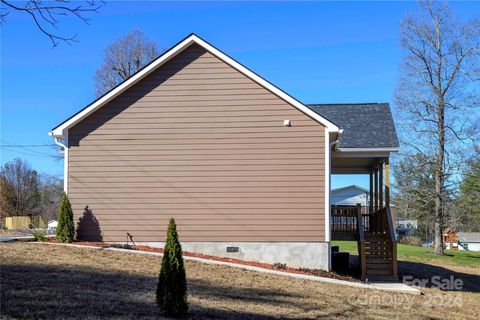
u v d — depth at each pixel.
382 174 20.78
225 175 17.03
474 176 37.44
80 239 17.06
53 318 7.94
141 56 45.53
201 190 17.03
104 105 17.39
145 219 17.05
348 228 19.30
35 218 49.31
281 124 17.02
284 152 16.95
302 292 12.91
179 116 17.28
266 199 16.89
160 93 17.41
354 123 20.14
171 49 17.19
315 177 16.83
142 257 14.99
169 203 17.06
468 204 36.84
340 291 13.85
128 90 17.42
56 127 17.23
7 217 50.34
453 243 73.00
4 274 10.95
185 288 8.98
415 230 67.56
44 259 13.48
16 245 15.86
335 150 17.89
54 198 61.78
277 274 15.07
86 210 17.14
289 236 16.77
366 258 18.33
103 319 8.16
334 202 53.09
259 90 17.19
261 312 10.09
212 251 16.84
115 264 13.64
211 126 17.19
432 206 35.66
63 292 9.73
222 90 17.27
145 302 9.59
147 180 17.14
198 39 17.14
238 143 17.06
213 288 12.00
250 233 16.83
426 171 35.25
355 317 10.77
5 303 8.51
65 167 17.25
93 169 17.23
